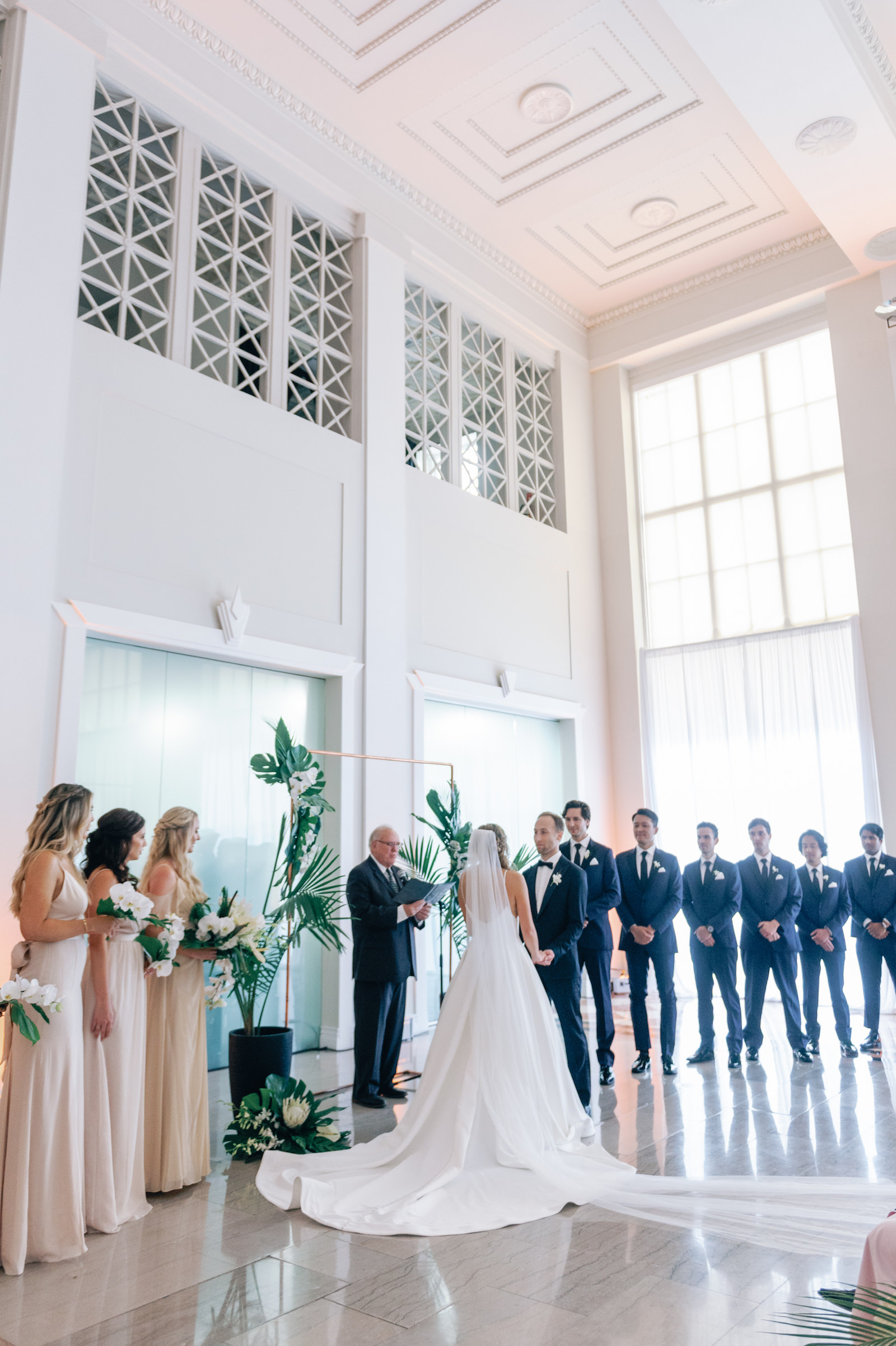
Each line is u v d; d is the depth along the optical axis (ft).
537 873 16.57
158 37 20.51
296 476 22.27
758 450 31.91
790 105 22.15
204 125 21.65
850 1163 12.69
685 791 30.99
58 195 17.84
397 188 26.78
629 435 34.30
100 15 19.21
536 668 29.66
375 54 22.40
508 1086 12.46
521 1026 12.98
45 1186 9.85
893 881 20.29
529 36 22.11
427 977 23.81
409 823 23.58
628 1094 16.75
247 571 20.70
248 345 22.82
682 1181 11.76
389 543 24.50
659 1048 21.11
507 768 28.58
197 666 19.90
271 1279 9.29
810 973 20.36
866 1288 5.80
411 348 27.68
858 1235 10.19
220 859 19.74
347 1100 16.35
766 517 31.48
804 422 31.07
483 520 28.45
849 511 28.91
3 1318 8.53
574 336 34.14
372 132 24.98
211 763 19.88
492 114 24.63
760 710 29.94
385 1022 16.67
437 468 27.68
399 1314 8.54
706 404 33.22
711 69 21.18
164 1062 12.00
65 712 16.66
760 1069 18.74
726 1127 14.56
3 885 15.34
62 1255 9.81
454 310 29.12
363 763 22.63
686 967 29.58
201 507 19.93
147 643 18.65
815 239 29.78
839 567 29.78
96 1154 10.67
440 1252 9.89
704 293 32.27
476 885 13.61
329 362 24.41
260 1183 11.95
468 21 21.58
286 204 23.65
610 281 32.55
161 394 19.48
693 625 32.45
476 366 30.35
